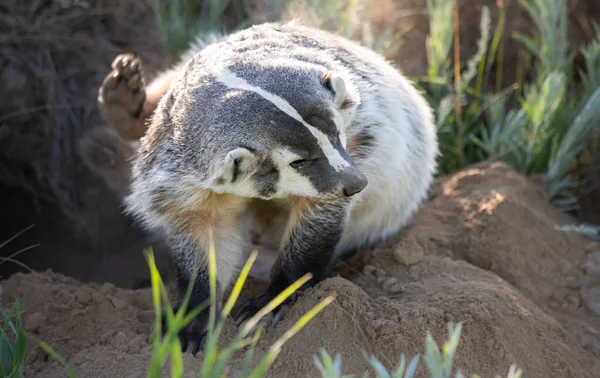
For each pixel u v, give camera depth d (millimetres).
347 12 11539
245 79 6504
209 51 7559
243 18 12305
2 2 12055
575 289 8867
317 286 7230
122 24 12461
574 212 11305
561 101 11148
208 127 6480
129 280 12414
